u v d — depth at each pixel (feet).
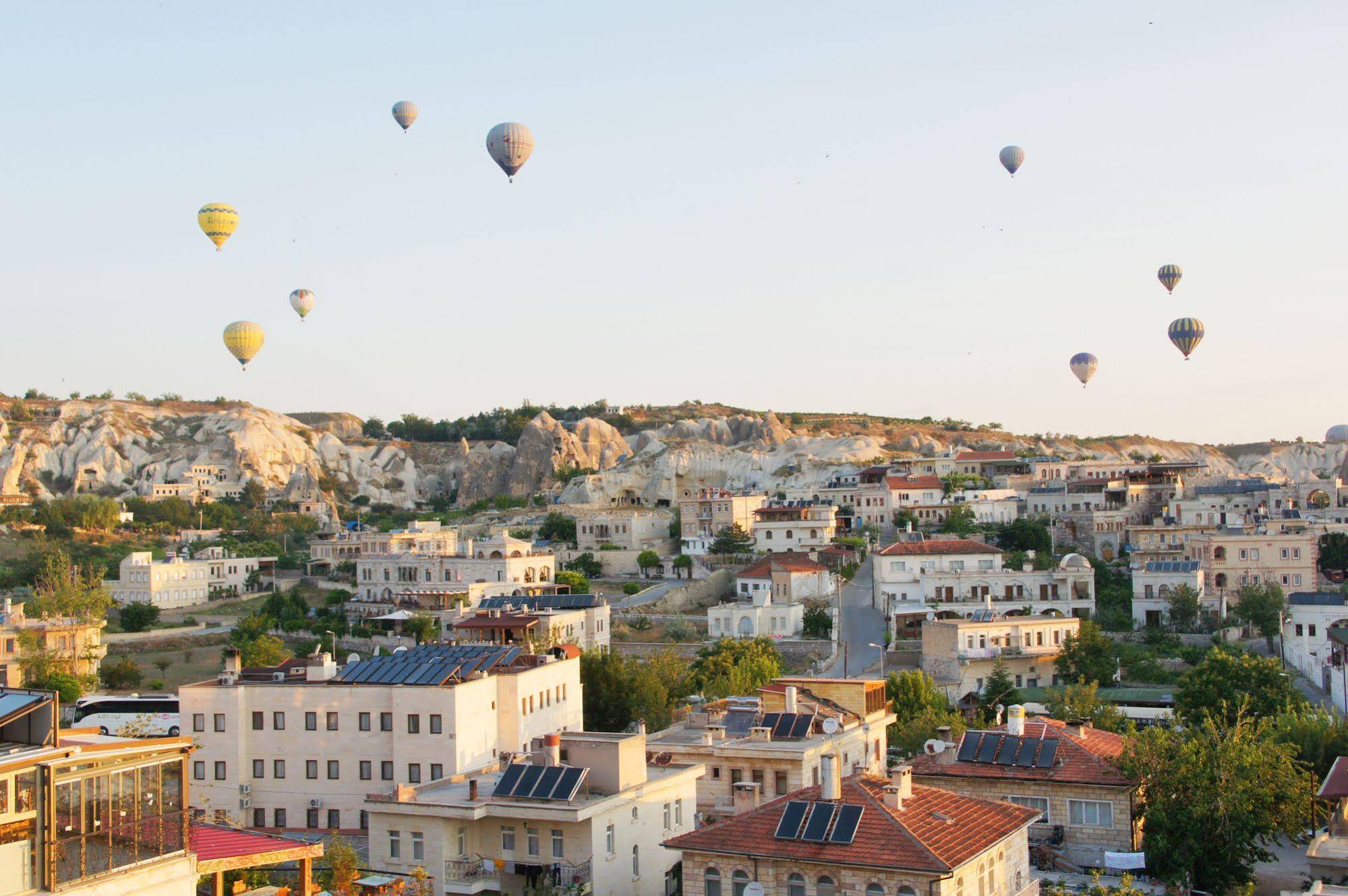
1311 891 214.90
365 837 363.56
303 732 381.40
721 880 226.38
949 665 562.25
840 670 599.98
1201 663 452.35
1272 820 288.92
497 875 275.39
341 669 409.49
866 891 215.31
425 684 376.48
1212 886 279.08
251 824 382.42
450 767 369.50
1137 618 651.66
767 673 529.04
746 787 285.43
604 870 275.39
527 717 398.21
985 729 324.80
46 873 154.71
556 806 272.31
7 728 164.96
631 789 287.28
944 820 229.25
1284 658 585.22
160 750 168.04
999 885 233.14
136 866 163.73
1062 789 286.05
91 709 541.34
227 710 384.68
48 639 641.40
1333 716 387.96
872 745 367.04
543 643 568.41
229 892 215.92
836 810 228.02
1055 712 444.14
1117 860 269.64
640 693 470.39
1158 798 281.33
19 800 153.99
